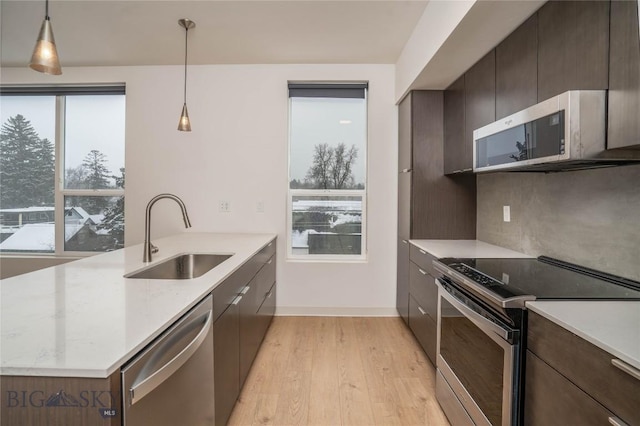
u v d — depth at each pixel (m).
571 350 0.93
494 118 1.98
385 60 3.19
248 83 3.31
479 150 1.91
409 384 2.13
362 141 3.43
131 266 1.73
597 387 0.84
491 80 2.02
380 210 3.31
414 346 2.67
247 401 1.95
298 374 2.24
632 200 1.36
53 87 3.43
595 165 1.47
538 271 1.62
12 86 3.41
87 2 2.25
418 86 2.74
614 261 1.45
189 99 3.33
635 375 0.72
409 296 2.85
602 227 1.51
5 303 1.14
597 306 1.10
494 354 1.28
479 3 1.53
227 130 3.33
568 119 1.19
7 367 0.73
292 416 1.82
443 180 2.83
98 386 0.74
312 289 3.33
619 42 1.11
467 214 2.84
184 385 1.12
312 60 3.21
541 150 1.35
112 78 3.34
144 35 2.71
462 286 1.65
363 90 3.36
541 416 1.07
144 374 0.88
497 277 1.50
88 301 1.16
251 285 2.18
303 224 3.46
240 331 1.88
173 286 1.36
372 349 2.62
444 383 1.82
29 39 2.76
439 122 2.83
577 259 1.67
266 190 3.34
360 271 3.33
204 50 2.99
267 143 3.33
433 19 2.13
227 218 3.35
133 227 3.36
